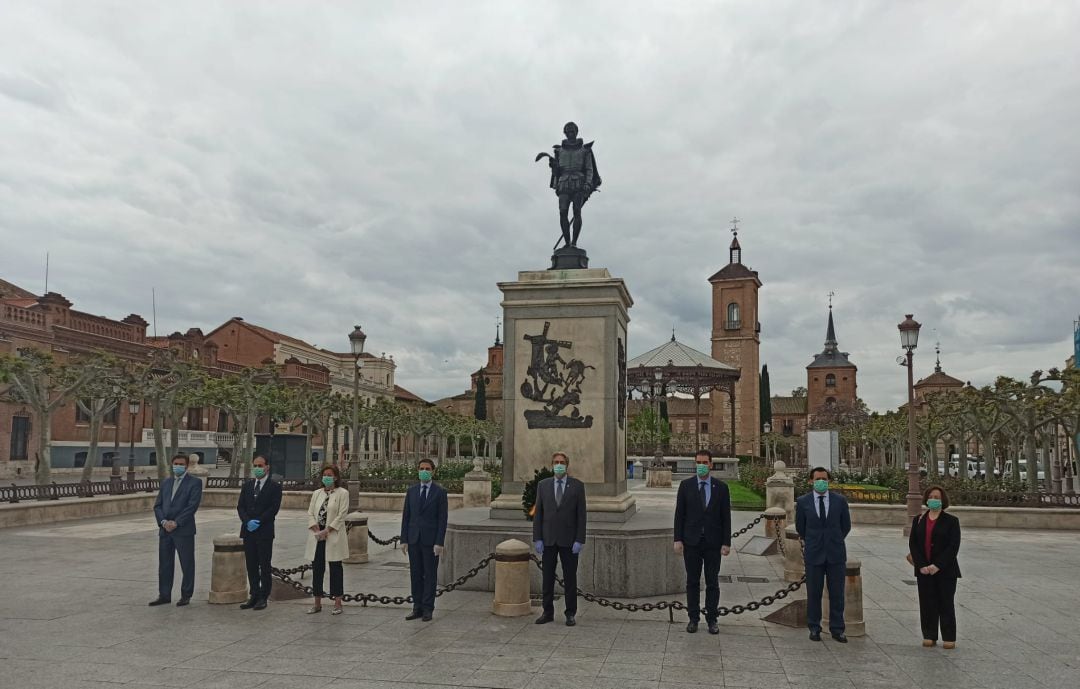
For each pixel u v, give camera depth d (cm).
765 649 815
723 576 1326
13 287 5262
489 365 12212
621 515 1159
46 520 2083
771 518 1683
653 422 5900
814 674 725
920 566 841
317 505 993
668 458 5184
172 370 3259
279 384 4384
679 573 1127
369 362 9619
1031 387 2819
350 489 2408
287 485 2736
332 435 7225
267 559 1001
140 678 698
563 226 1343
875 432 5547
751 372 8212
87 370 2720
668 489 3769
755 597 1127
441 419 5856
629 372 4978
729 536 898
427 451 9688
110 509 2311
